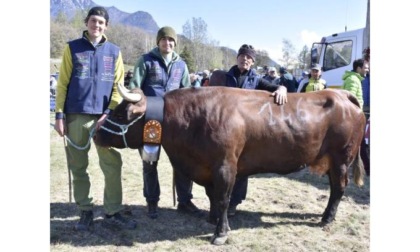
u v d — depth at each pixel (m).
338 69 11.04
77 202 3.75
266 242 3.65
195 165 3.61
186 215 4.31
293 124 3.67
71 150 3.61
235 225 4.06
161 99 3.59
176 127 3.49
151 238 3.70
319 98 3.88
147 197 4.14
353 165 4.29
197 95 3.58
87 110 3.49
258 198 4.94
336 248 3.58
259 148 3.65
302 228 4.01
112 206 3.81
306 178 5.92
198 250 3.47
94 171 5.96
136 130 3.50
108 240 3.61
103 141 3.49
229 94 3.62
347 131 3.88
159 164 6.62
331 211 4.05
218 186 3.48
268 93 3.81
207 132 3.43
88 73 3.49
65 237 3.61
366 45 10.47
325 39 11.53
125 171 6.06
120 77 3.73
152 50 4.01
